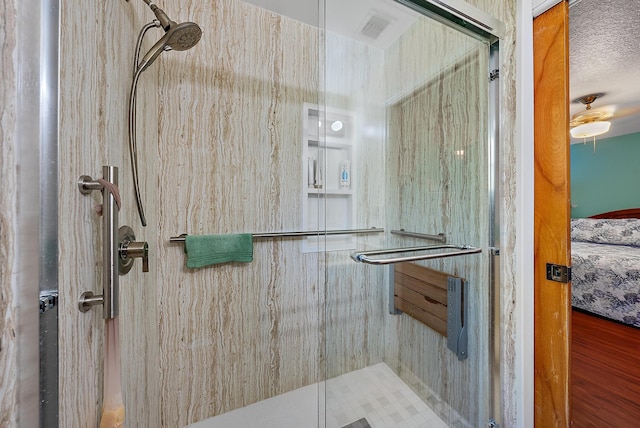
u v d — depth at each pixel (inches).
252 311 52.7
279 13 53.9
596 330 78.7
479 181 43.0
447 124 46.1
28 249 14.1
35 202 14.4
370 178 50.1
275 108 54.2
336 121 49.5
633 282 79.5
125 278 28.4
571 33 56.4
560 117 33.6
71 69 17.7
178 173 47.0
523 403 37.7
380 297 49.6
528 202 37.0
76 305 18.7
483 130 42.3
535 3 35.8
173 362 46.6
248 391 52.2
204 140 48.8
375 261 46.1
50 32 14.9
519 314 38.2
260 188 53.4
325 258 48.8
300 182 56.7
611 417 46.3
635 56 67.4
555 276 34.4
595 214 138.9
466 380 44.6
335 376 47.4
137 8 34.0
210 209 49.4
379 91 49.9
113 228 20.3
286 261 55.6
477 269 43.4
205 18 48.1
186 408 47.3
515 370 38.9
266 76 53.3
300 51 56.1
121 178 27.8
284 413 50.7
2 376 13.2
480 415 43.3
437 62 46.3
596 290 88.2
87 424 20.1
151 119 41.9
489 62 41.4
